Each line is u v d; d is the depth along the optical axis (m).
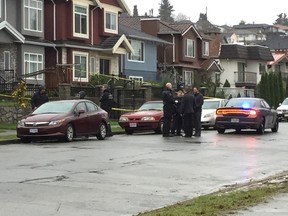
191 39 57.38
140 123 23.83
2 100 29.30
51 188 10.02
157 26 54.81
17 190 9.79
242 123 23.61
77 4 39.53
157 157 14.77
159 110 25.06
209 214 7.57
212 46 71.31
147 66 49.72
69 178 11.15
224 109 24.03
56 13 38.50
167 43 52.38
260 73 69.50
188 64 56.91
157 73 51.34
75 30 39.47
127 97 33.97
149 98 35.84
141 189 10.05
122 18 58.81
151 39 49.38
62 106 20.19
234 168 12.87
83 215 7.94
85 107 20.66
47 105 20.44
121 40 43.16
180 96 22.75
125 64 46.62
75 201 8.88
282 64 76.44
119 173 11.89
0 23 32.28
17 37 33.66
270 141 20.17
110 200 9.01
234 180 11.21
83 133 20.16
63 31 38.53
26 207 8.41
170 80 45.28
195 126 22.30
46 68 35.78
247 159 14.59
